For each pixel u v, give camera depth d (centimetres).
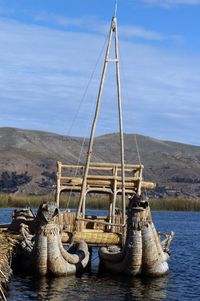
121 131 2742
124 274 2464
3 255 2105
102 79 2762
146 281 2416
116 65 2764
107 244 2667
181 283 2444
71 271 2417
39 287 2222
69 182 2847
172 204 8600
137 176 2923
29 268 2386
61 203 7712
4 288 2161
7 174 19188
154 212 10550
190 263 3162
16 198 8088
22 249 2430
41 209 2316
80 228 2659
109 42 2766
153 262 2409
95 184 2836
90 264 2753
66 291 2180
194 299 2147
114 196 2820
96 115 2752
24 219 2602
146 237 2377
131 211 2392
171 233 2791
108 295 2148
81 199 2692
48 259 2339
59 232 2420
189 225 6606
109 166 2898
